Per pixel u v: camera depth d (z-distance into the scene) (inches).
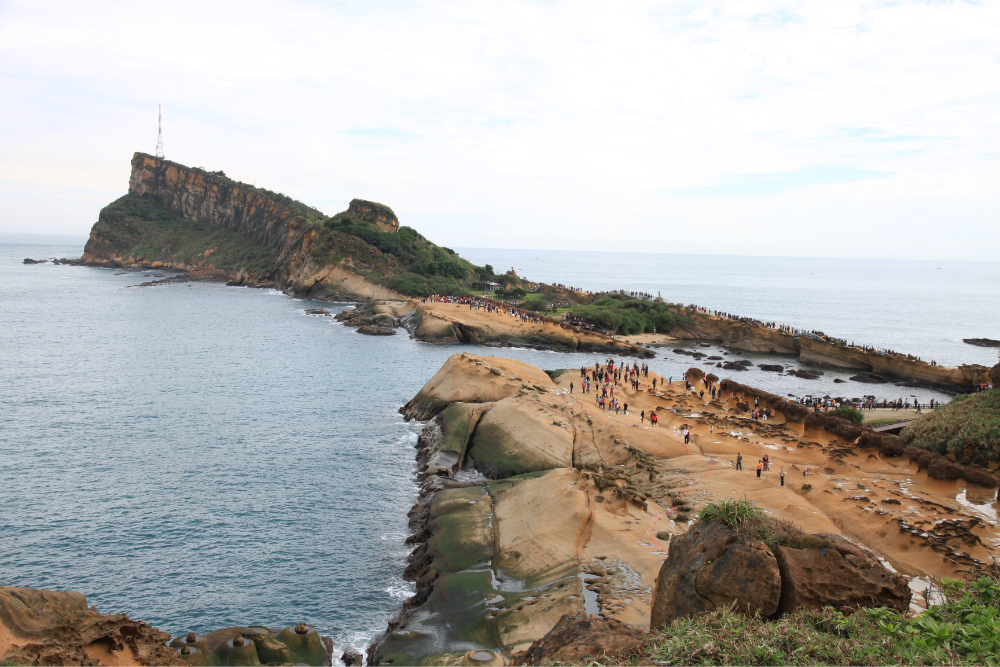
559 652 516.7
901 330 6392.7
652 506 1509.6
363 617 1182.3
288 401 2701.8
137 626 759.7
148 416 2388.0
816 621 473.7
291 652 967.6
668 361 4397.1
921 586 1179.9
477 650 966.4
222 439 2144.4
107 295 6658.5
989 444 1804.9
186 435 2174.0
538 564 1195.9
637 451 1887.3
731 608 496.1
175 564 1336.1
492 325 4714.6
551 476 1572.3
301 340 4357.8
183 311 5644.7
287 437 2194.9
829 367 4372.5
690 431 2149.4
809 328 6368.1
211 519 1544.0
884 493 1604.3
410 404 2583.7
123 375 3078.2
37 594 682.8
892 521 1392.7
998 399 2016.5
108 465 1866.4
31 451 1958.7
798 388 3720.5
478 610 1080.2
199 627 1133.1
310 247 7623.0
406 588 1282.0
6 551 1355.8
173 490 1705.2
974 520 1384.1
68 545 1393.9
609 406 2431.1
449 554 1316.4
